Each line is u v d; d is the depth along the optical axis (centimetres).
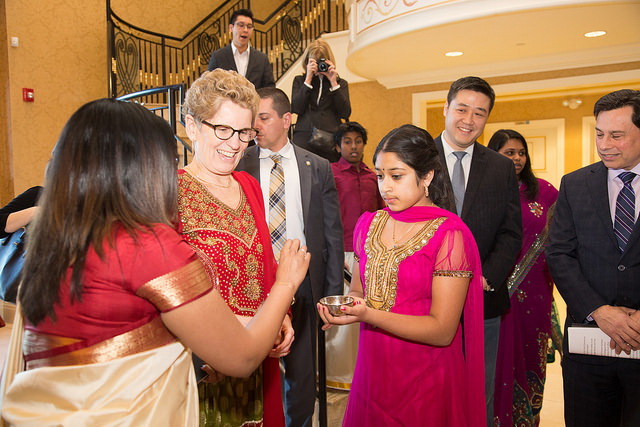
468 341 158
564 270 191
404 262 153
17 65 575
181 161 464
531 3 393
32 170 589
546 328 275
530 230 273
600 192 187
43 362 89
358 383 163
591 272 187
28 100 585
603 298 184
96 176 88
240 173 159
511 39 487
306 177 240
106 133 89
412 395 151
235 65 445
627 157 174
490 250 215
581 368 187
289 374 231
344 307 137
